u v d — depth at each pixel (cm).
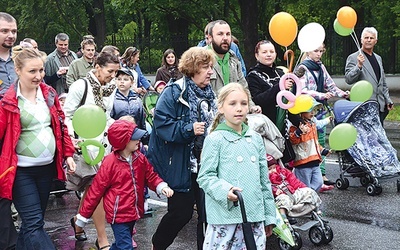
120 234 577
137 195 582
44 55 604
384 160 913
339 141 729
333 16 2711
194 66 561
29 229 556
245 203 482
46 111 568
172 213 579
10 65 692
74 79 950
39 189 574
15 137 548
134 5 2978
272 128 669
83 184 656
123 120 577
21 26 3722
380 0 2411
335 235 714
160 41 3241
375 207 838
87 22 3656
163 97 564
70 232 754
